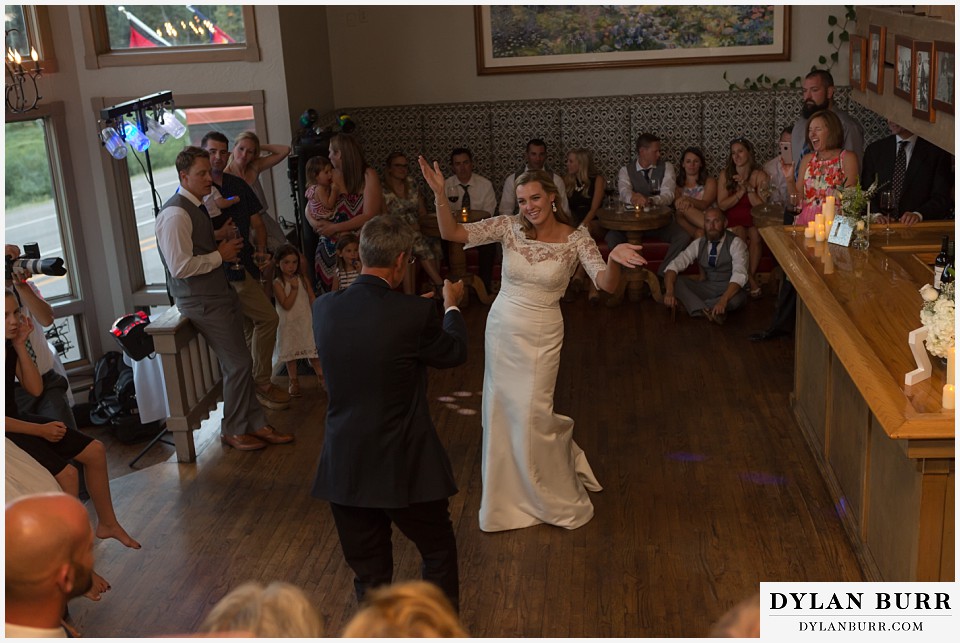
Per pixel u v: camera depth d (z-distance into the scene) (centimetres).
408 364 331
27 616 198
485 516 431
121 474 696
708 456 498
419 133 884
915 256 498
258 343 577
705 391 585
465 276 773
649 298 773
